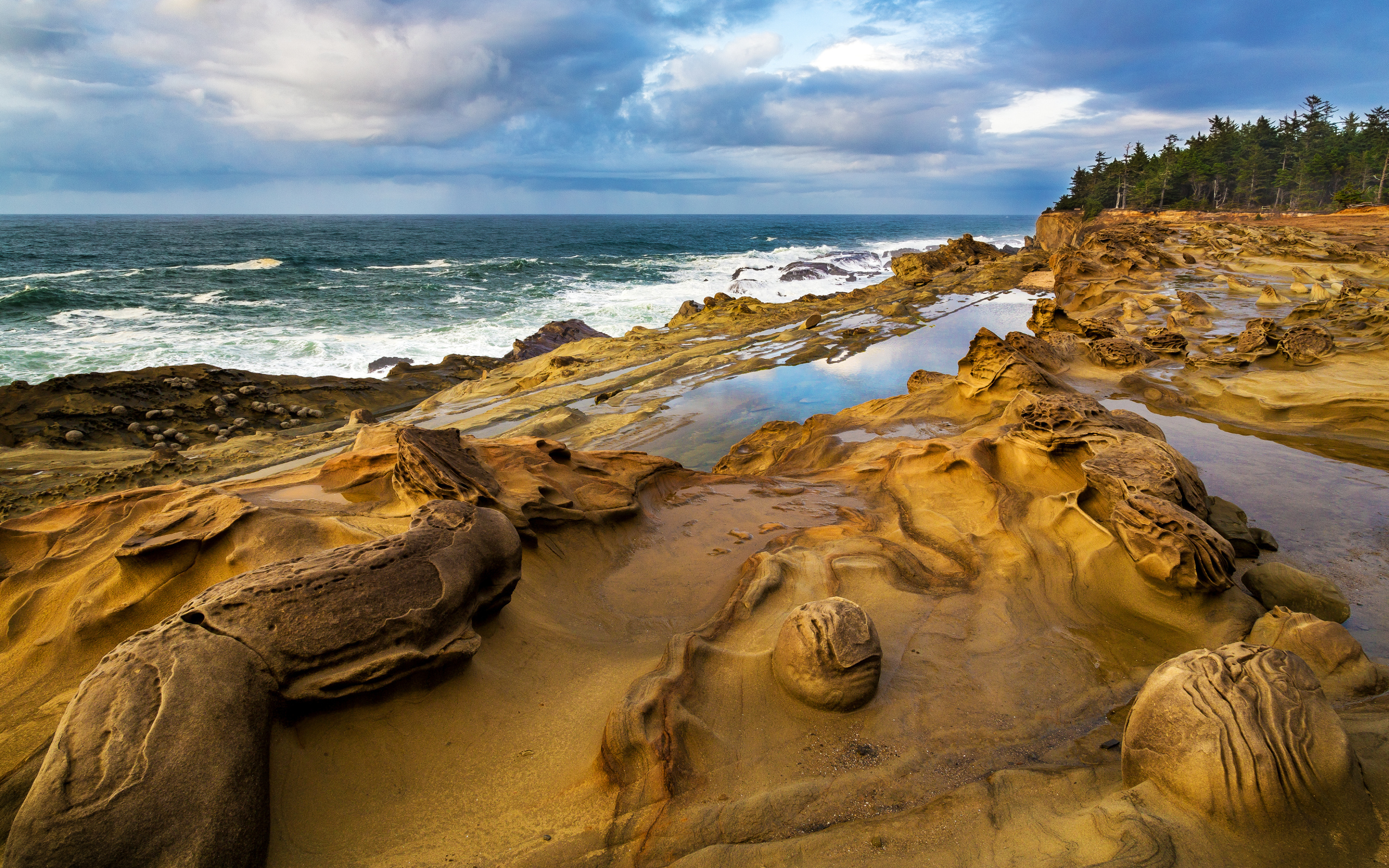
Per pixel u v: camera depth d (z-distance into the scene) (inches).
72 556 188.5
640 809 113.7
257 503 201.2
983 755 130.0
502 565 160.7
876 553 213.0
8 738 130.6
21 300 1121.4
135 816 91.0
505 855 105.9
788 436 422.6
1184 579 172.7
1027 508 231.9
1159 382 439.8
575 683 151.7
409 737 125.3
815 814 115.3
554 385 636.1
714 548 245.0
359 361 856.9
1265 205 2706.7
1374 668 141.5
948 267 1576.0
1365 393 337.1
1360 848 91.4
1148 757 105.0
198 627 116.5
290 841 105.8
